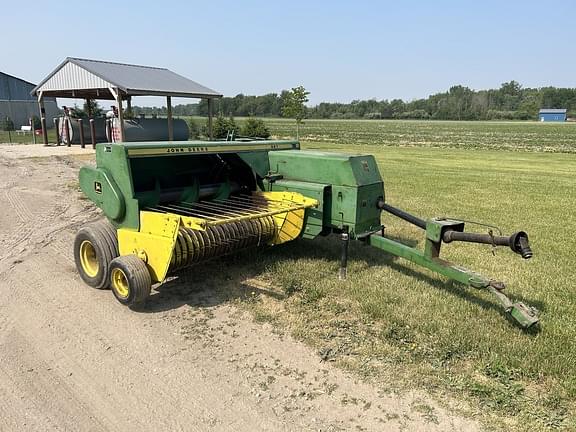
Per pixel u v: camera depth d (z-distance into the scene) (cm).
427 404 342
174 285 548
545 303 514
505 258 689
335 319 468
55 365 388
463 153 2764
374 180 569
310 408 338
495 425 321
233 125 2725
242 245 575
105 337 434
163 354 405
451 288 545
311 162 591
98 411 332
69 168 1612
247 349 414
